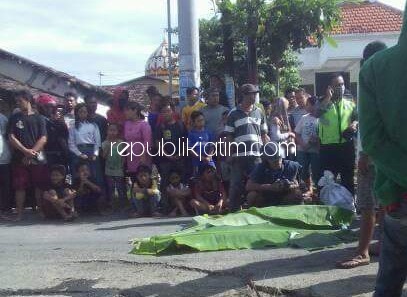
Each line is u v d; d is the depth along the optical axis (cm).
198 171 924
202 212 901
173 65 2133
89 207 963
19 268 589
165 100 966
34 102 977
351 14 2203
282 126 1003
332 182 740
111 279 539
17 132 930
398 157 306
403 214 308
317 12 1049
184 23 1048
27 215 964
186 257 604
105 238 739
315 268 539
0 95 1335
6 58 1680
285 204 810
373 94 314
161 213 936
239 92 938
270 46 1086
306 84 2430
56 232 798
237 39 1178
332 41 1103
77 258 627
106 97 1670
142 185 920
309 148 953
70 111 1039
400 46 305
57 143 980
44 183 941
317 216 693
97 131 973
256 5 1056
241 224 681
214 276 534
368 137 314
